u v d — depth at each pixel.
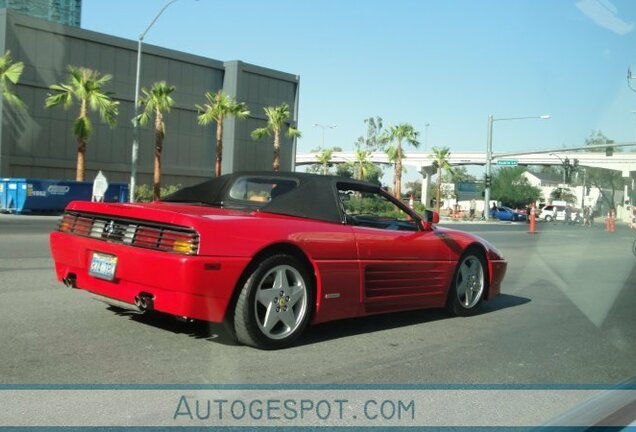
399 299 6.32
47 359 4.80
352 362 5.12
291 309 5.39
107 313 6.36
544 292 9.45
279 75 46.66
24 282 8.12
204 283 4.80
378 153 83.75
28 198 27.16
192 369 4.70
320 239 5.51
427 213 7.02
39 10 48.94
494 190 67.75
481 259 7.45
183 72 41.38
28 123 33.72
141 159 39.44
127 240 5.22
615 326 6.84
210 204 6.44
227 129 44.12
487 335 6.35
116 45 37.38
